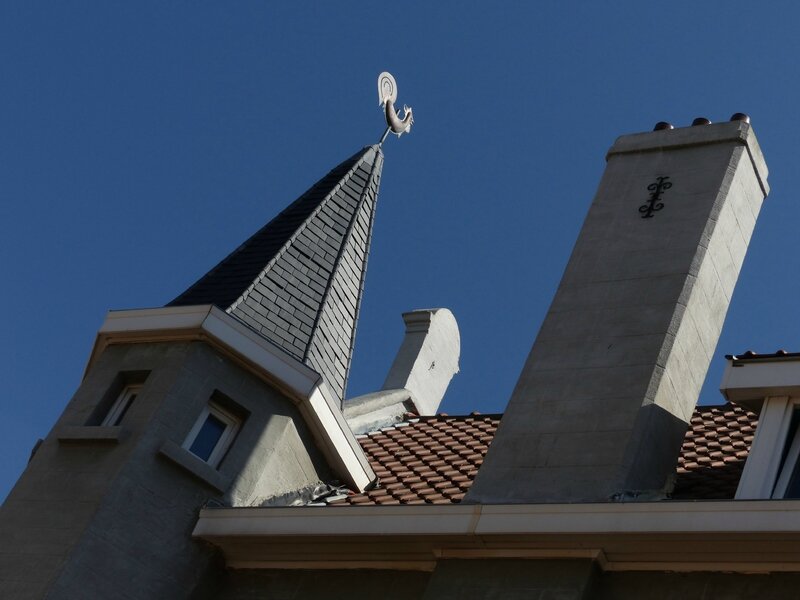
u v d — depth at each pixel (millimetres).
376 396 19312
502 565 12539
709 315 14492
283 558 14172
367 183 19344
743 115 15734
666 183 15398
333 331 17203
